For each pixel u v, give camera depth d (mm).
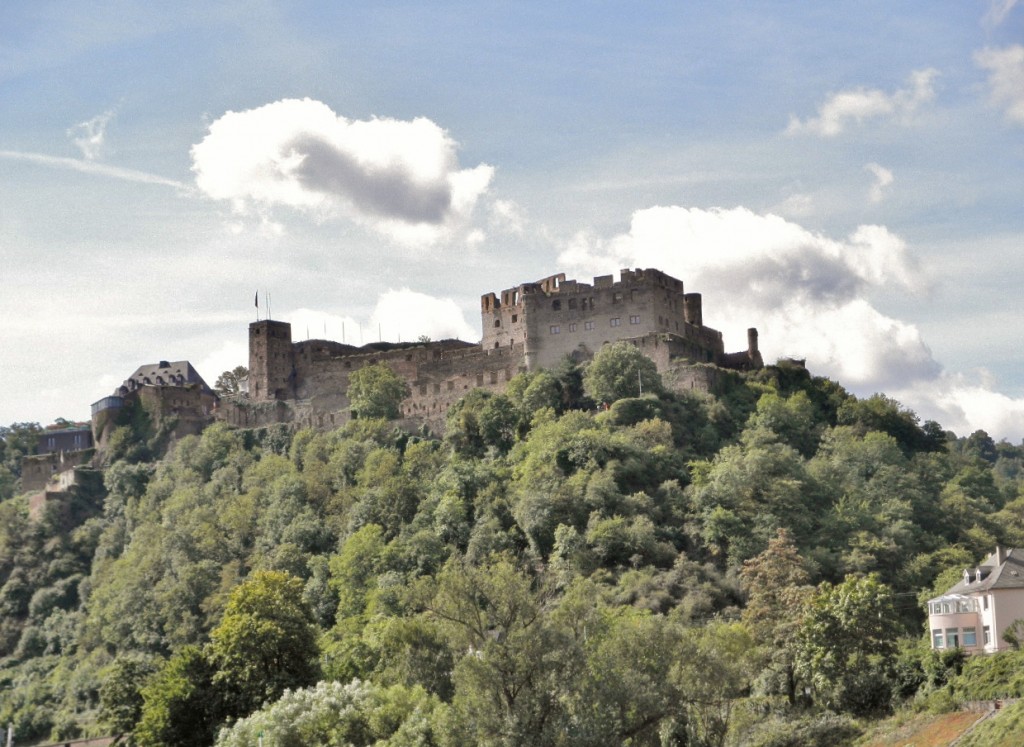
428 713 165625
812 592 198125
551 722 156750
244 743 169500
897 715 168875
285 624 194375
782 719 176750
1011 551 190250
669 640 169125
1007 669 162250
